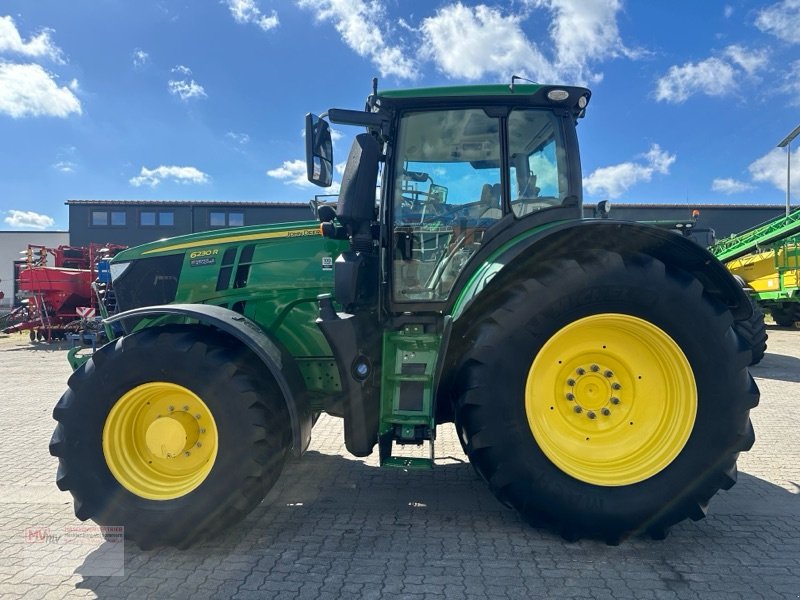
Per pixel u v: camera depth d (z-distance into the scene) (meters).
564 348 3.08
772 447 4.65
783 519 3.29
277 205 24.20
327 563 2.82
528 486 2.90
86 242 24.47
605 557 2.84
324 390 3.73
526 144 3.50
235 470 2.95
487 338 2.92
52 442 3.07
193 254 3.91
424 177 3.51
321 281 3.69
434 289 3.50
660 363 3.07
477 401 2.90
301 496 3.73
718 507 3.46
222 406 2.97
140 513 2.96
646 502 2.88
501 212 3.47
